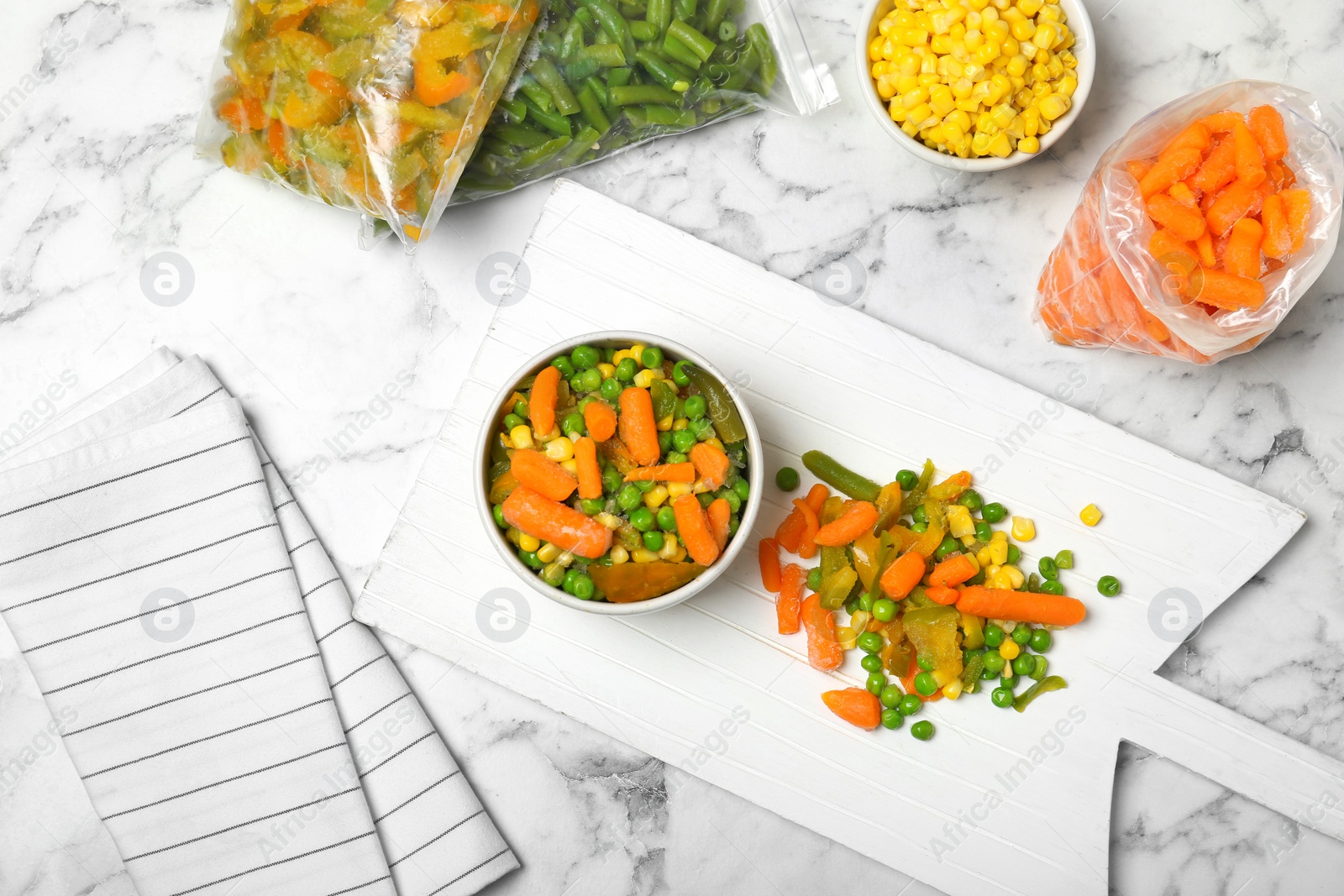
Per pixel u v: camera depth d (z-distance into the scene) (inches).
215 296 27.0
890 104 25.4
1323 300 26.7
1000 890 25.4
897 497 25.2
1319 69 26.7
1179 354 25.0
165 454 25.6
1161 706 25.6
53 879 26.3
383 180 24.8
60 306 27.1
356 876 25.5
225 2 27.2
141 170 27.1
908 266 27.0
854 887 26.2
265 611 25.7
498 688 26.4
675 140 27.0
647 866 26.4
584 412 23.6
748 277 26.3
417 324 27.0
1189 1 26.8
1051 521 25.9
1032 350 26.8
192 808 25.5
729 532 24.0
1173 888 26.2
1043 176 26.9
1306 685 26.5
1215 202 23.6
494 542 23.6
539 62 25.4
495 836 25.9
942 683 25.3
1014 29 24.8
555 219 26.3
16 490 25.3
